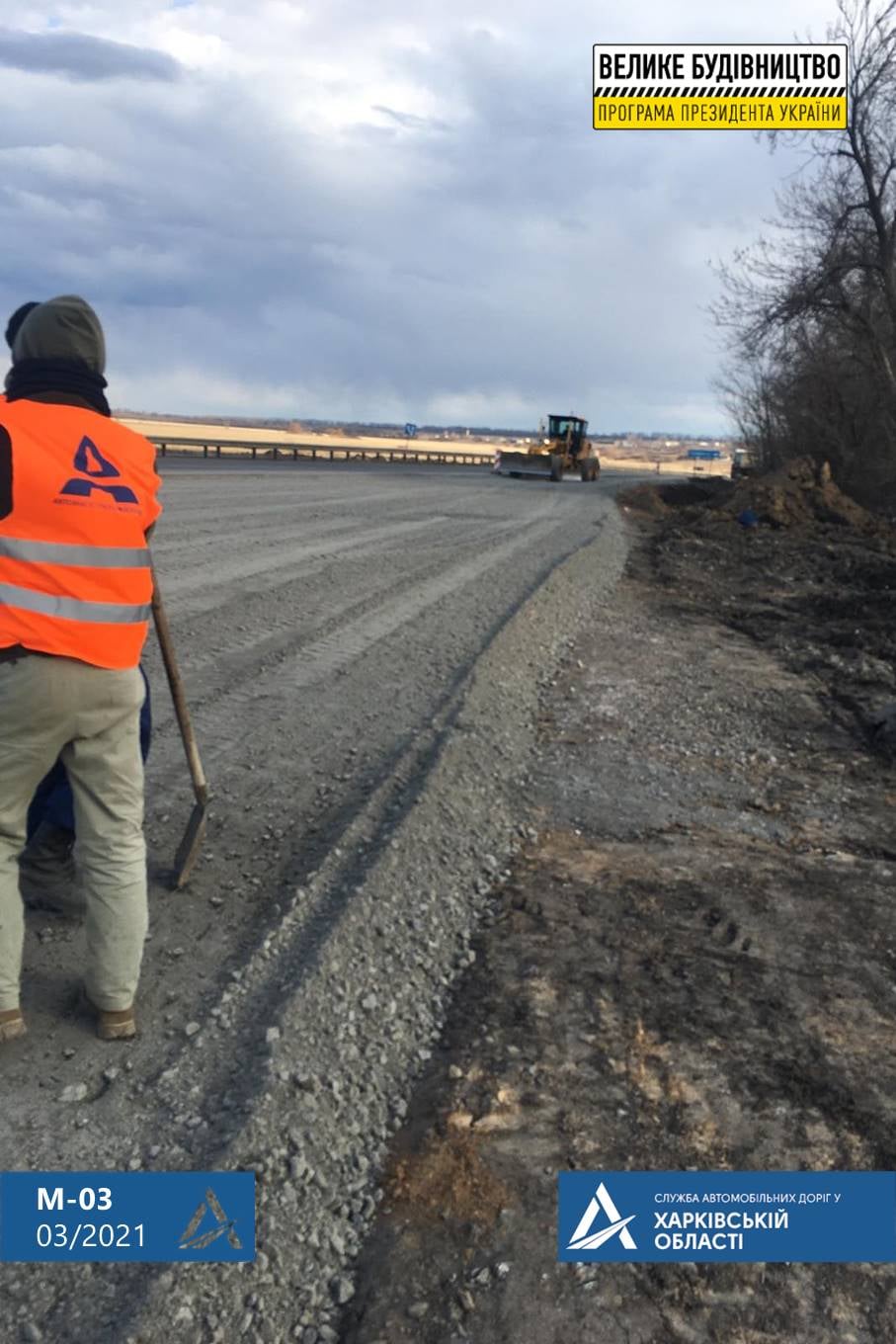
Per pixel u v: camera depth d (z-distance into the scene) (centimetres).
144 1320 214
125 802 298
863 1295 245
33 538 265
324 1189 260
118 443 286
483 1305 233
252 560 1181
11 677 267
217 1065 296
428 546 1478
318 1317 228
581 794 561
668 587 1381
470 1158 277
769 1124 298
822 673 895
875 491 3155
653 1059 324
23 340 285
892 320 2694
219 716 600
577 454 4772
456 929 399
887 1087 319
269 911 386
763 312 2839
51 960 339
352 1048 312
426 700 670
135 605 285
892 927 425
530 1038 332
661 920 418
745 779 610
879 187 2569
